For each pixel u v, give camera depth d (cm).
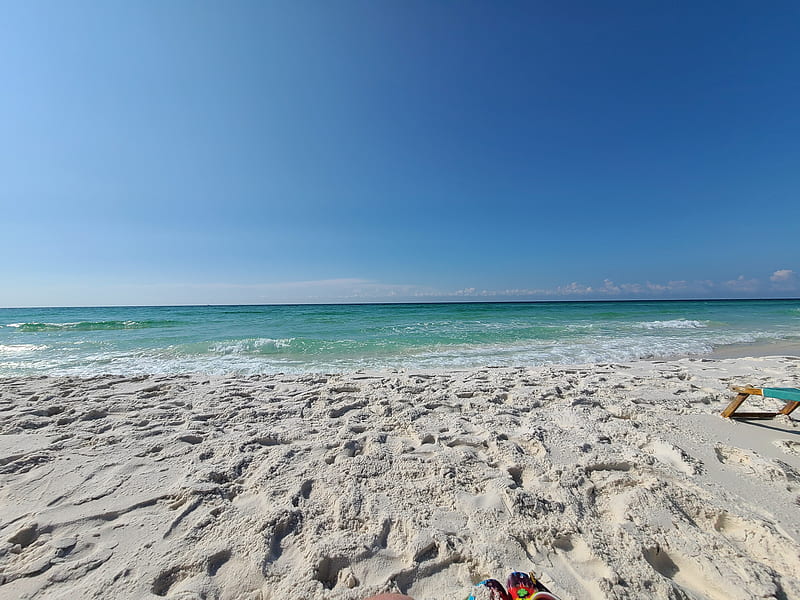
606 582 178
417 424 386
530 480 274
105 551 199
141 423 394
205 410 437
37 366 808
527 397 480
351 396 496
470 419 400
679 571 191
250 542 205
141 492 256
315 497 252
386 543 208
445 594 179
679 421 390
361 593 174
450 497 250
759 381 570
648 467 286
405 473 283
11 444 335
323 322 2089
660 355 936
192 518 228
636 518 225
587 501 247
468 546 204
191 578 182
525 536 211
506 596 169
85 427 381
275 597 172
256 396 500
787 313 2659
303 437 354
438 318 2327
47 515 229
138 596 171
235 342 1103
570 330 1506
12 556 194
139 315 3080
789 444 327
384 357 912
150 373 724
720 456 309
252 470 289
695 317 2261
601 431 365
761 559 195
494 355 936
